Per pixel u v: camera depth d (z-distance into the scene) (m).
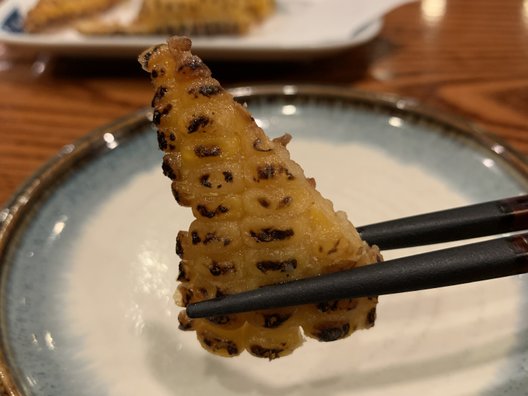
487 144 0.13
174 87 0.08
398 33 0.21
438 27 0.21
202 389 0.09
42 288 0.10
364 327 0.08
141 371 0.09
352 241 0.08
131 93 0.18
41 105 0.17
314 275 0.08
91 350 0.09
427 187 0.12
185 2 0.19
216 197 0.08
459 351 0.09
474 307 0.10
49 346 0.09
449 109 0.17
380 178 0.13
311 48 0.18
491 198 0.12
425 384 0.09
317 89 0.15
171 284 0.11
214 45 0.18
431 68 0.19
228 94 0.08
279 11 0.20
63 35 0.20
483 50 0.20
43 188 0.12
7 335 0.09
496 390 0.09
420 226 0.09
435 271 0.08
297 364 0.09
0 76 0.19
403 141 0.14
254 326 0.08
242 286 0.08
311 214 0.08
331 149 0.14
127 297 0.10
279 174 0.08
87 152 0.13
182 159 0.08
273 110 0.15
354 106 0.14
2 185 0.14
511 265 0.08
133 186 0.13
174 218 0.12
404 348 0.09
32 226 0.11
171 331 0.10
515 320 0.10
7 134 0.16
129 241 0.11
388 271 0.08
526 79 0.18
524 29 0.21
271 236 0.08
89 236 0.11
